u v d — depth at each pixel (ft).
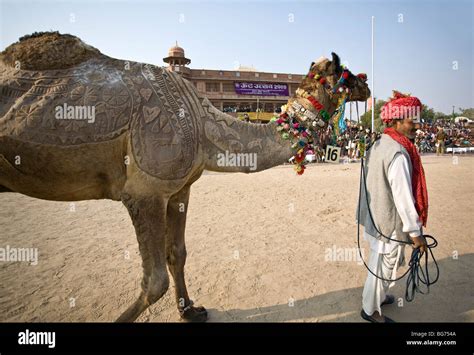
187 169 8.96
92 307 11.88
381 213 9.47
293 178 42.63
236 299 12.41
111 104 8.16
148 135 8.35
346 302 12.15
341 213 24.06
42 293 12.81
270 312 11.56
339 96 10.25
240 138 9.86
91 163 8.30
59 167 8.09
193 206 26.91
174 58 108.99
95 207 26.84
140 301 8.86
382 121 10.27
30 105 7.72
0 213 24.62
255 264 15.30
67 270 14.78
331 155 10.69
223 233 19.74
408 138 9.93
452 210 23.79
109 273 14.51
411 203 8.83
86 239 18.83
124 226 21.40
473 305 11.77
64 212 25.09
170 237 10.61
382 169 9.41
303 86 10.39
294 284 13.46
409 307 11.78
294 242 18.11
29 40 8.65
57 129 7.79
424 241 9.04
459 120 130.72
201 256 16.25
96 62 8.76
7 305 11.94
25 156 7.80
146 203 8.59
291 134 9.96
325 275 14.20
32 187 8.46
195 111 9.50
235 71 119.75
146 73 9.08
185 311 10.78
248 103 120.78
